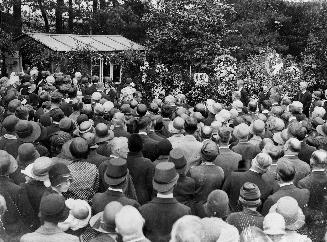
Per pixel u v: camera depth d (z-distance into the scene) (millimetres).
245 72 21297
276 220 4734
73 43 25797
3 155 5887
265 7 31438
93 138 7141
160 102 12984
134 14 31719
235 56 28703
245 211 5547
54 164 5633
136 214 4008
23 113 9266
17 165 6141
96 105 10570
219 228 4445
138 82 22250
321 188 6805
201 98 20016
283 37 31469
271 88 18500
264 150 7367
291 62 26172
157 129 9719
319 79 27328
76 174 6285
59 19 32312
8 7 28812
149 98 21500
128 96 17141
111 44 26953
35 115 11188
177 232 3752
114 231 4371
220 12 26266
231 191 6723
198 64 24969
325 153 6902
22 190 5824
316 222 6570
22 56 26312
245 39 29188
